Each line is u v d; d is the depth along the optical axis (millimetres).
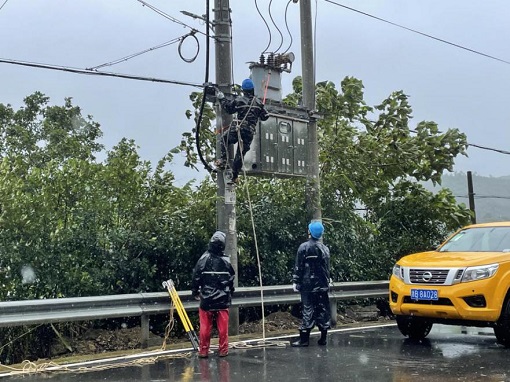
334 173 14273
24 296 9969
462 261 9367
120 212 11375
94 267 10664
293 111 12438
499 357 8688
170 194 12203
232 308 10750
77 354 9773
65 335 10219
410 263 9922
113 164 11453
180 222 11656
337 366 8078
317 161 12828
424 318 9727
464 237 10820
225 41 11000
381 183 15117
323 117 12953
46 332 9969
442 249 10805
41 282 10070
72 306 8664
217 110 11109
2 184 10219
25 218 9914
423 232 15648
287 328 11977
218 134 11062
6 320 7977
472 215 15922
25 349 9781
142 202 11664
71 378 7535
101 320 10930
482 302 9078
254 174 12016
